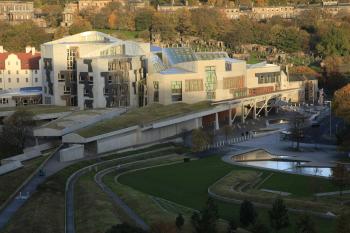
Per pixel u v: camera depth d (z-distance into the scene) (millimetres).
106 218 194000
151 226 176625
